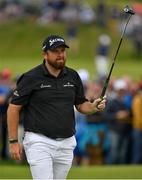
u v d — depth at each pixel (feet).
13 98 60.59
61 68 60.49
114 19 341.62
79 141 113.80
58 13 362.94
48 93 60.13
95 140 114.21
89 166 110.83
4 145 121.19
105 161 115.75
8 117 60.70
